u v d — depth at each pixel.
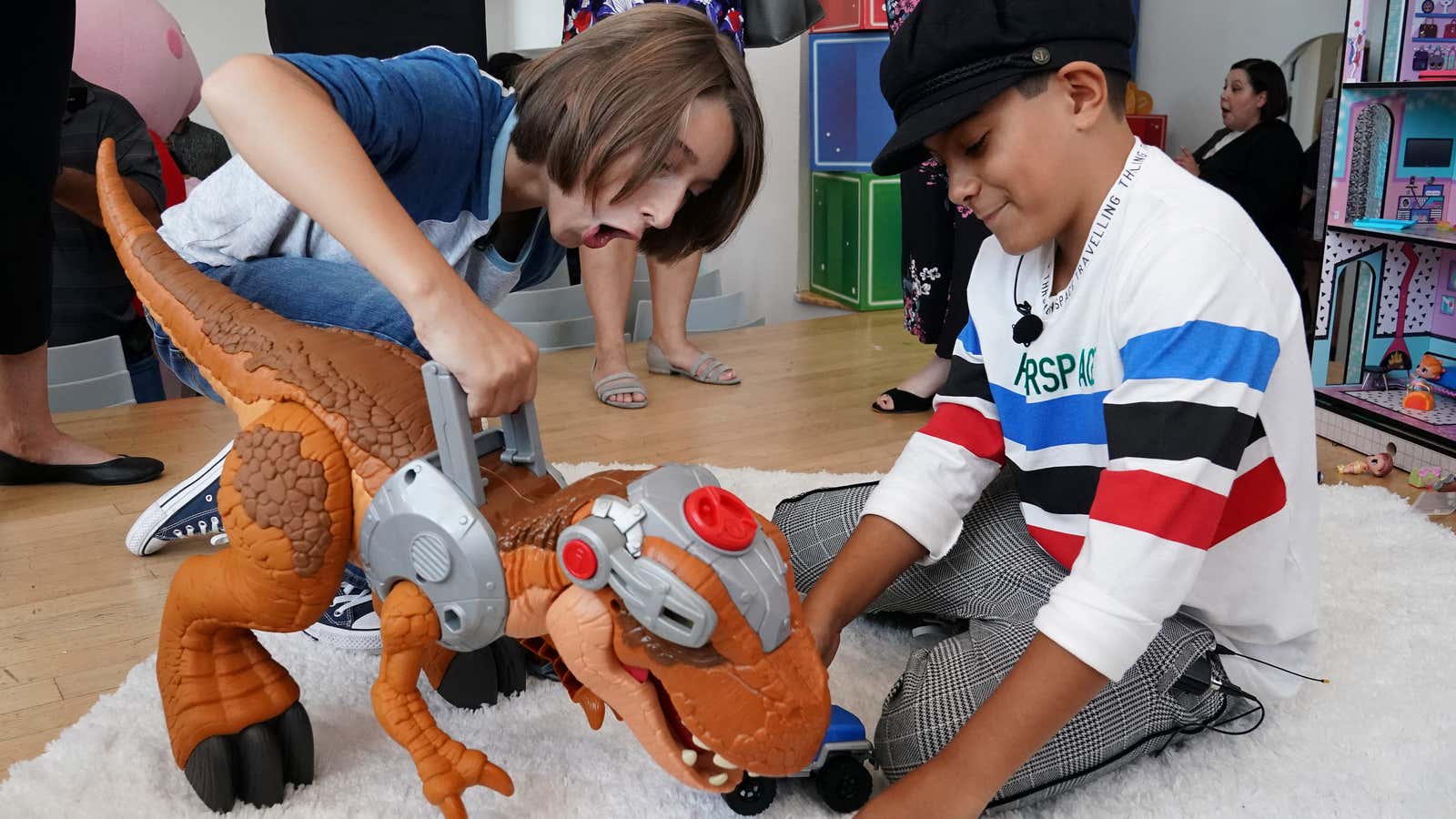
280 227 1.11
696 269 2.33
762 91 3.38
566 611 0.69
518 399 0.80
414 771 0.96
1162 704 0.94
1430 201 2.11
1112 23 0.86
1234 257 0.84
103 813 0.89
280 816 0.89
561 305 2.66
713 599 0.64
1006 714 0.80
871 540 1.03
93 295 2.40
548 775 0.94
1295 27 3.06
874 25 3.10
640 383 2.19
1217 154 2.90
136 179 2.04
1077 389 0.97
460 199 1.08
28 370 1.65
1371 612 1.26
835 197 3.31
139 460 1.72
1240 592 0.96
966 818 0.80
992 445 1.07
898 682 0.97
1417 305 2.13
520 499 0.79
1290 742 1.00
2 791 0.92
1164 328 0.84
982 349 1.06
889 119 3.18
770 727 0.66
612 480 0.73
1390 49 2.00
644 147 0.88
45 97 1.51
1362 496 1.64
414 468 0.75
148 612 1.29
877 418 2.06
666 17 0.92
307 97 0.86
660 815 0.89
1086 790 0.93
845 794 0.89
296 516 0.79
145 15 2.44
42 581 1.37
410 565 0.76
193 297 0.91
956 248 2.01
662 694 0.72
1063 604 0.81
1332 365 2.53
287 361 0.84
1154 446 0.82
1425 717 1.04
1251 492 0.93
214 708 0.88
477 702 1.05
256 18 3.13
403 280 0.78
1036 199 0.88
